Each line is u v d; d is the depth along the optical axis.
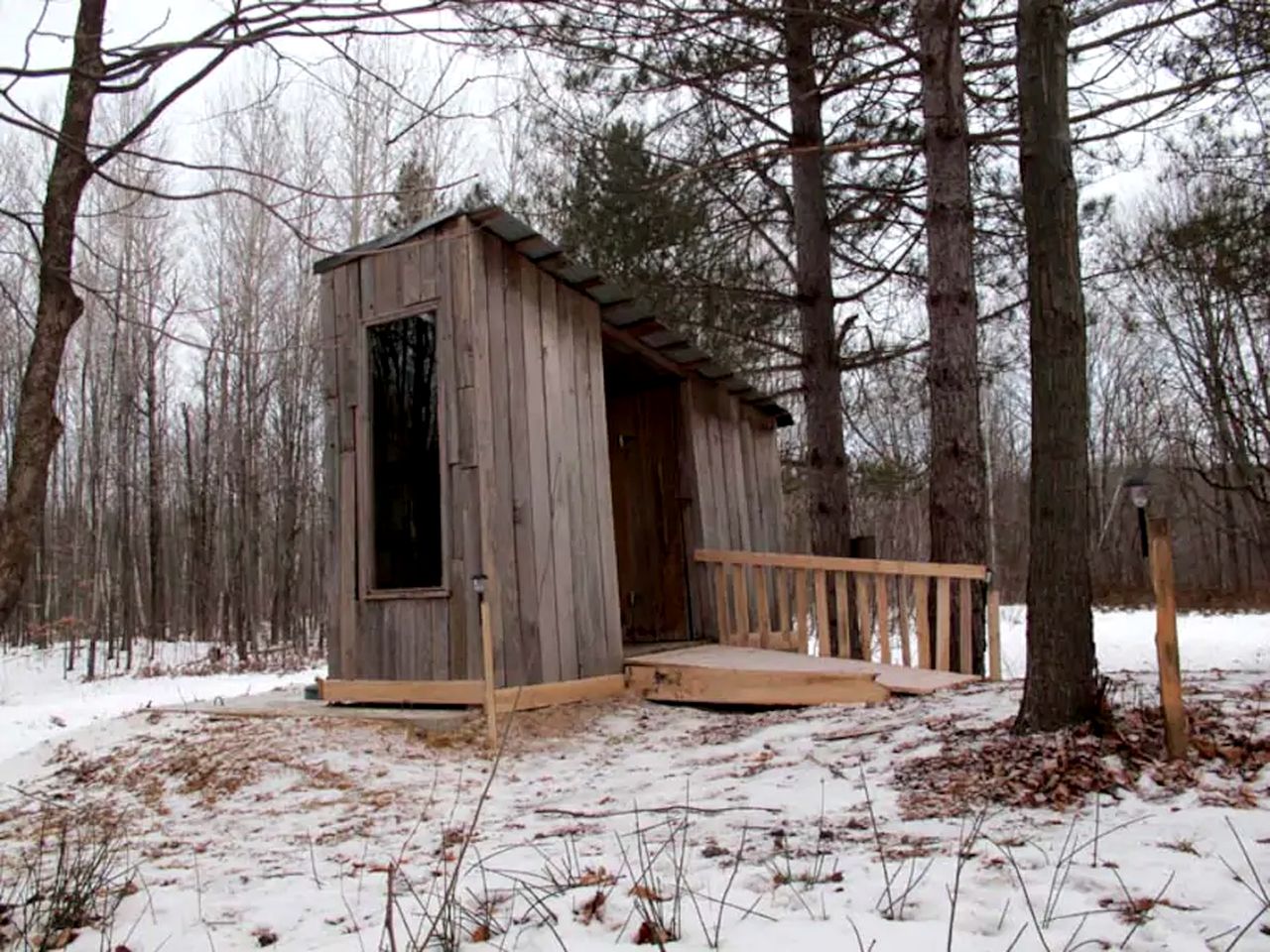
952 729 4.72
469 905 2.88
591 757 5.64
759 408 11.12
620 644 7.54
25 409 2.59
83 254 15.24
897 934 2.34
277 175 18.00
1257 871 2.64
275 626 22.20
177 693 12.95
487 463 6.30
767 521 10.94
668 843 3.44
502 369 6.60
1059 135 4.38
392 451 6.73
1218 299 17.53
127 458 22.20
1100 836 3.06
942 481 7.57
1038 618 4.27
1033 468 4.34
